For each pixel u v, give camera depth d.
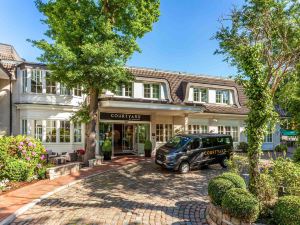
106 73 13.87
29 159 11.38
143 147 22.41
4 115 18.22
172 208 8.27
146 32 15.47
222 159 16.19
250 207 5.77
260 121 7.51
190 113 22.61
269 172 8.54
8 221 6.89
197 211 8.01
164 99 21.94
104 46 13.23
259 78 7.59
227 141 16.64
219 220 6.55
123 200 9.11
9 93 18.36
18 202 8.42
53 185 10.84
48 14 14.15
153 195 9.82
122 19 15.14
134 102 17.84
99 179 12.49
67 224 6.87
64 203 8.68
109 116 20.20
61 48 12.86
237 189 6.48
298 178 7.43
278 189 7.84
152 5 15.38
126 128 22.23
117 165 16.27
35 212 7.77
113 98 17.00
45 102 18.44
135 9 14.75
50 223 6.93
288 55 9.85
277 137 27.50
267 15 10.02
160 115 22.58
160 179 12.73
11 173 10.77
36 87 18.31
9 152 11.28
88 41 13.80
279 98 12.50
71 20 13.86
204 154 15.30
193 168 14.89
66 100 19.25
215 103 24.89
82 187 10.91
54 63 14.09
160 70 23.66
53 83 18.89
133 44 15.00
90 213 7.73
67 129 19.42
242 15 10.80
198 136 15.67
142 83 21.28
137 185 11.42
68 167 13.39
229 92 25.83
